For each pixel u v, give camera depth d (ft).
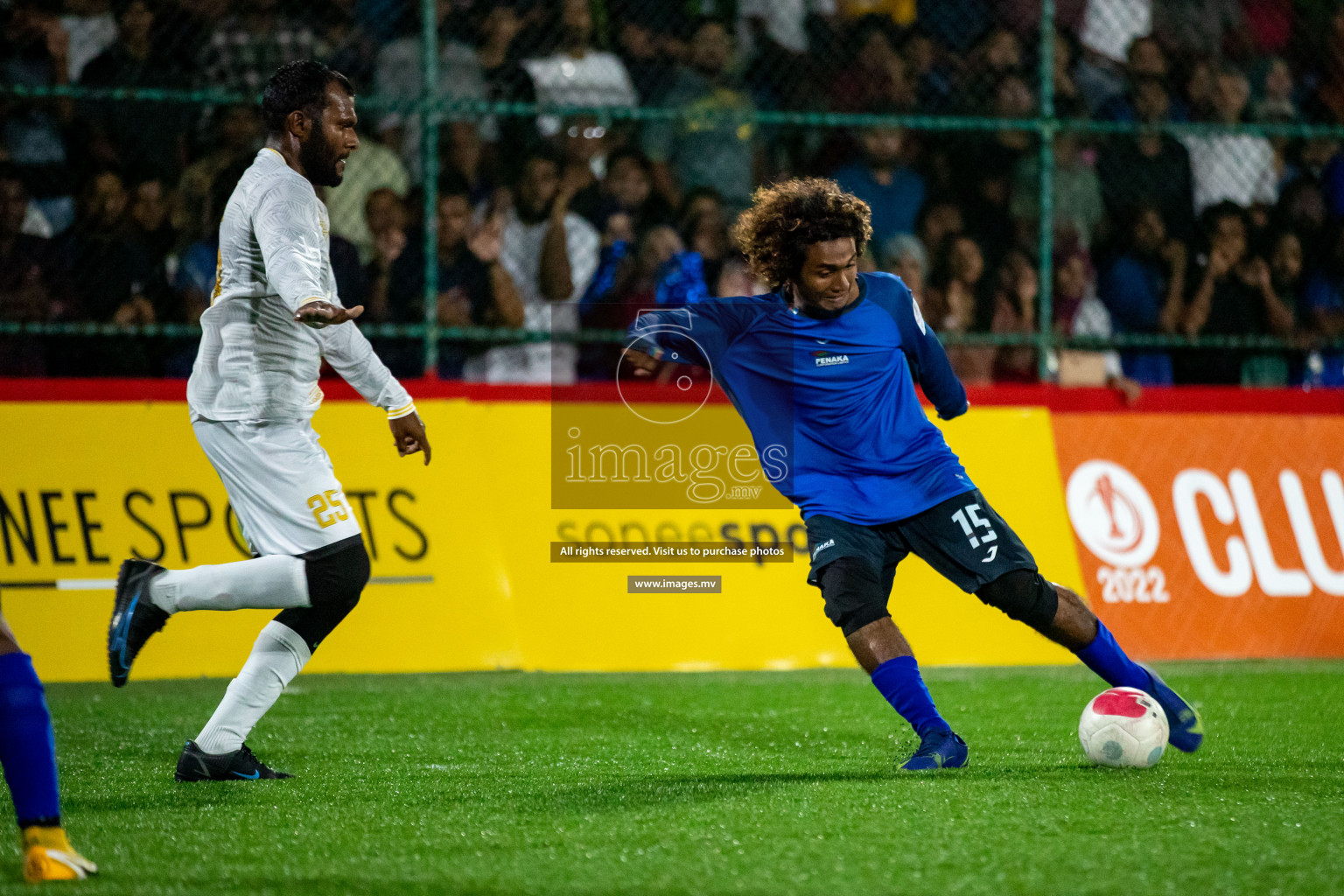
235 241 43.39
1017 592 45.50
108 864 33.88
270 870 33.42
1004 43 93.25
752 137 90.84
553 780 45.14
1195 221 92.22
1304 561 79.25
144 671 66.74
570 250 84.94
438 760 49.34
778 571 73.61
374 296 81.41
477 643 69.97
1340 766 46.91
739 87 93.35
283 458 43.70
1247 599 77.82
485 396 73.36
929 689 66.33
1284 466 80.43
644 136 89.04
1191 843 35.58
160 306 79.87
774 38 95.40
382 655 68.80
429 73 74.69
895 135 91.15
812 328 45.85
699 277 84.07
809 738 54.08
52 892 31.27
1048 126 79.61
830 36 93.97
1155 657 75.51
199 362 44.39
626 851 34.99
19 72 80.28
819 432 46.19
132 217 79.30
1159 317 90.02
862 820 38.19
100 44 81.46
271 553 43.93
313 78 44.29
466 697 64.28
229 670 68.08
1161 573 77.15
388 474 71.00
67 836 37.11
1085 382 88.22
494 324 82.64
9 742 31.96
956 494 45.83
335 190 82.02
